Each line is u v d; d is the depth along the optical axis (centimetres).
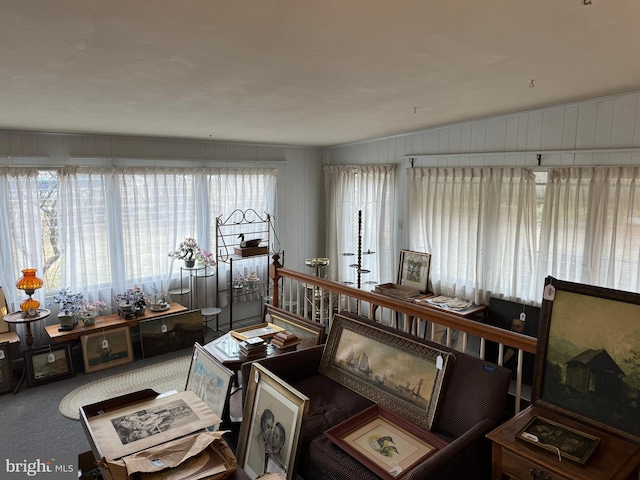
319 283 333
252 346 300
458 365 221
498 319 433
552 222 392
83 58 200
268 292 597
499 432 168
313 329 325
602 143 354
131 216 484
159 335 464
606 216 356
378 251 561
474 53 214
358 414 225
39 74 224
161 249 508
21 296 428
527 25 179
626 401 163
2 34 168
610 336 170
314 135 504
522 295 423
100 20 158
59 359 411
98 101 292
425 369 230
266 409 224
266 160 584
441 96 313
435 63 229
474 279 457
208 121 386
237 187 560
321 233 653
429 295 488
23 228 424
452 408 214
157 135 478
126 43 183
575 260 378
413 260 509
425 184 498
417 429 212
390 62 224
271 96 292
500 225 434
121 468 150
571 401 177
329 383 267
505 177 426
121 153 477
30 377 395
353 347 271
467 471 182
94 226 464
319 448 206
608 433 164
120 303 466
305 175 629
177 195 512
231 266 528
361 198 579
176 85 254
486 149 437
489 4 158
